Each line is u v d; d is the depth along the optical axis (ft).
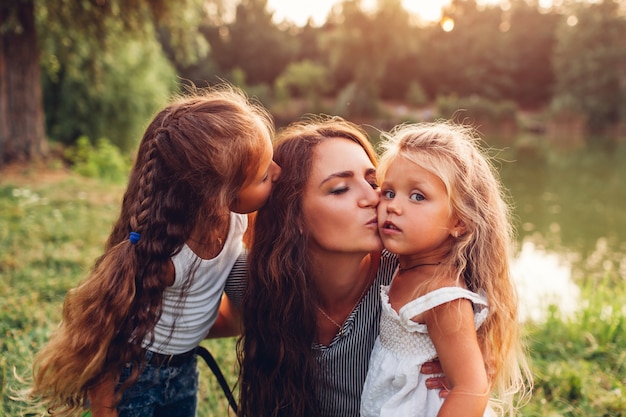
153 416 6.36
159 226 5.49
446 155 5.19
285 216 5.67
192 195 5.47
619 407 8.74
